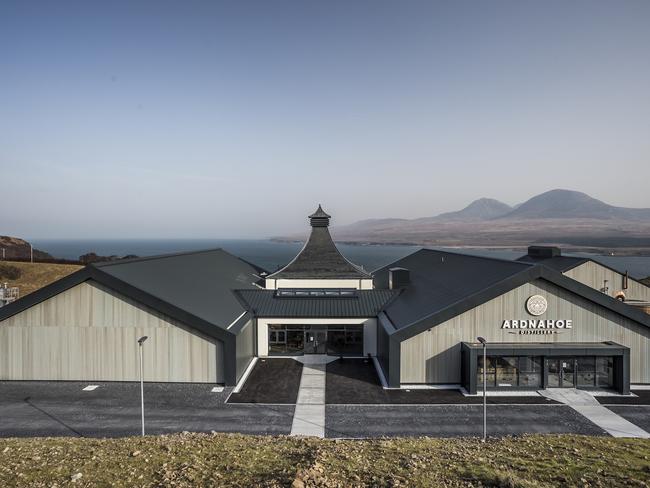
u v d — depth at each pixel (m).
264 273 64.31
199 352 28.89
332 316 36.62
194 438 19.06
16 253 114.81
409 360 29.09
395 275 42.97
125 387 28.11
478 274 34.31
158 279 32.81
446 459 16.25
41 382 28.94
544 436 19.92
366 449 17.62
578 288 28.67
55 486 13.73
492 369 28.39
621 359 27.58
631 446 18.30
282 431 21.91
